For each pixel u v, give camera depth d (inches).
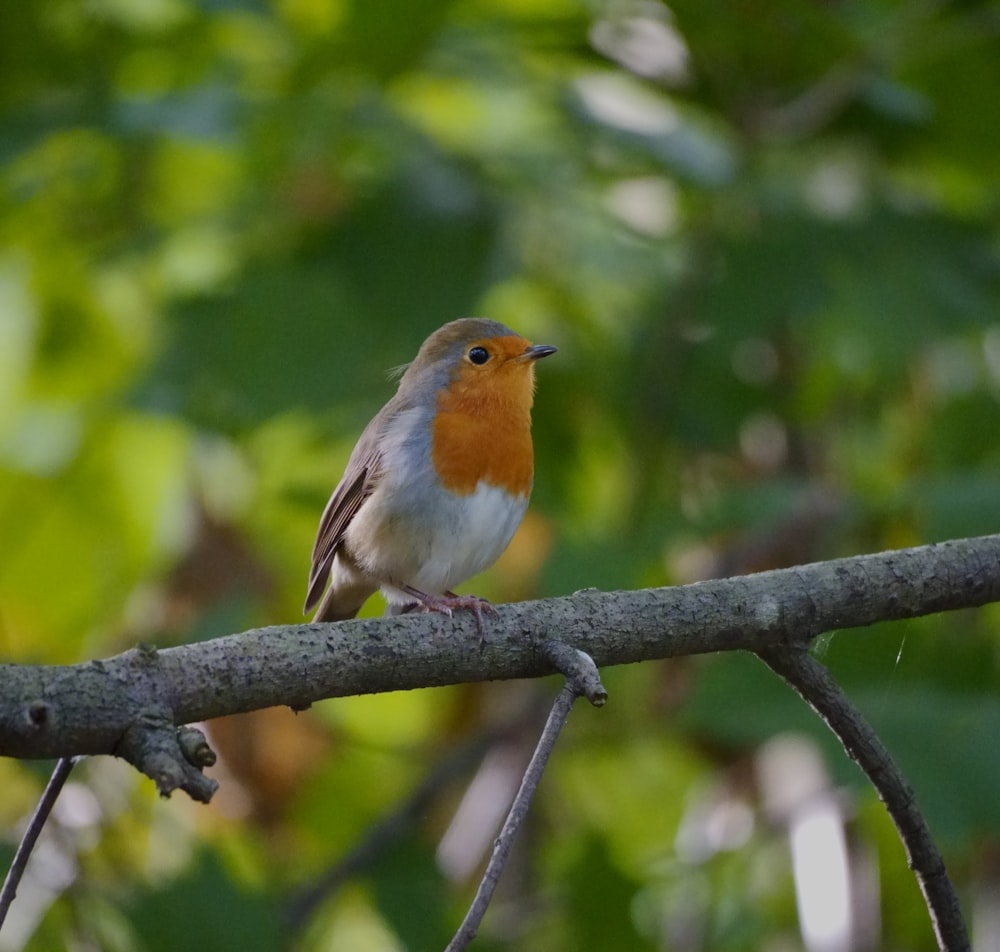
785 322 485.1
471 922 194.1
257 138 454.9
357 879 437.1
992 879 453.4
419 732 538.9
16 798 414.0
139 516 512.4
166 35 473.1
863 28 466.6
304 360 430.0
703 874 482.6
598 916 448.1
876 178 493.0
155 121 435.2
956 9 457.4
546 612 251.8
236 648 227.3
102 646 493.7
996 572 270.4
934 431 492.7
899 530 450.9
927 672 392.8
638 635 255.1
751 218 474.9
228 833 424.8
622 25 485.1
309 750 485.1
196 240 489.1
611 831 490.6
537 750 217.6
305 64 433.4
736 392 502.9
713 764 500.7
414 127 471.8
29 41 458.3
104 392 501.4
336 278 439.8
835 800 444.1
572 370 498.0
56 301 505.0
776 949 476.7
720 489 492.7
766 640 261.7
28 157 460.1
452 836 515.2
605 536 443.5
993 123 472.1
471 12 476.4
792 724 378.3
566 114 478.0
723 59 481.1
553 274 514.0
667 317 491.2
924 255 463.8
